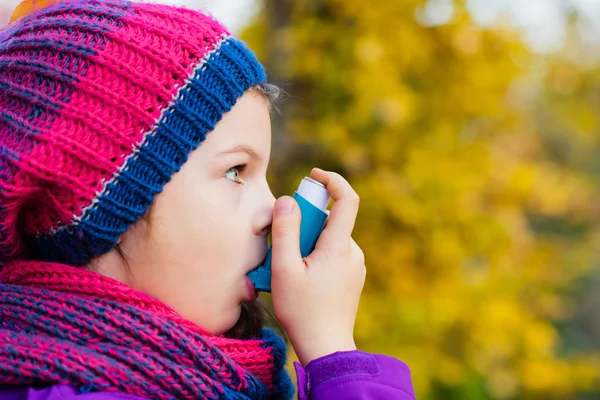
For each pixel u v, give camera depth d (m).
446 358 3.21
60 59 1.24
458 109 3.37
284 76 3.07
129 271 1.32
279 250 1.36
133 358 1.17
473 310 3.24
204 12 1.44
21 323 1.21
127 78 1.23
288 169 3.18
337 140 2.99
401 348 3.01
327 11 3.14
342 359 1.29
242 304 1.56
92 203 1.22
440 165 3.19
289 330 1.35
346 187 1.48
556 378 3.65
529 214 5.34
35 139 1.20
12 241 1.29
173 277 1.31
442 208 3.14
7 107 1.25
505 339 3.32
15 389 1.12
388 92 2.92
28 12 1.46
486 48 3.40
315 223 1.44
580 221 5.53
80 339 1.18
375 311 3.04
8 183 1.18
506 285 3.51
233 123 1.33
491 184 3.54
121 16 1.28
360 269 1.43
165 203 1.28
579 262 4.89
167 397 1.17
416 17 3.21
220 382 1.25
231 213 1.33
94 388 1.12
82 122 1.21
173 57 1.26
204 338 1.26
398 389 1.29
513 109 3.71
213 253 1.32
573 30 4.75
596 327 5.57
